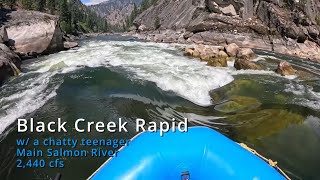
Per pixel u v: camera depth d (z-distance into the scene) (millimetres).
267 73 19594
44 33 25922
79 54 25250
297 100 13797
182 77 16625
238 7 52344
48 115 11141
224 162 5238
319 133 10281
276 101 13469
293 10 48750
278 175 5219
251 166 5199
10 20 26453
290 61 29672
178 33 57781
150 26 87062
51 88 14383
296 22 44812
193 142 5547
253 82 16219
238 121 11086
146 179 4953
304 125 10828
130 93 13875
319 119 11578
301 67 25266
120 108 12062
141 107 12273
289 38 43281
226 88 15180
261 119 11219
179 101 13172
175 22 70375
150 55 25312
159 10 89125
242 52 26328
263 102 13219
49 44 26094
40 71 18234
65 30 61500
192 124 10789
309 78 18781
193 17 61656
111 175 5051
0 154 8453
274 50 42656
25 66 19781
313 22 49438
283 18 45719
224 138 5941
